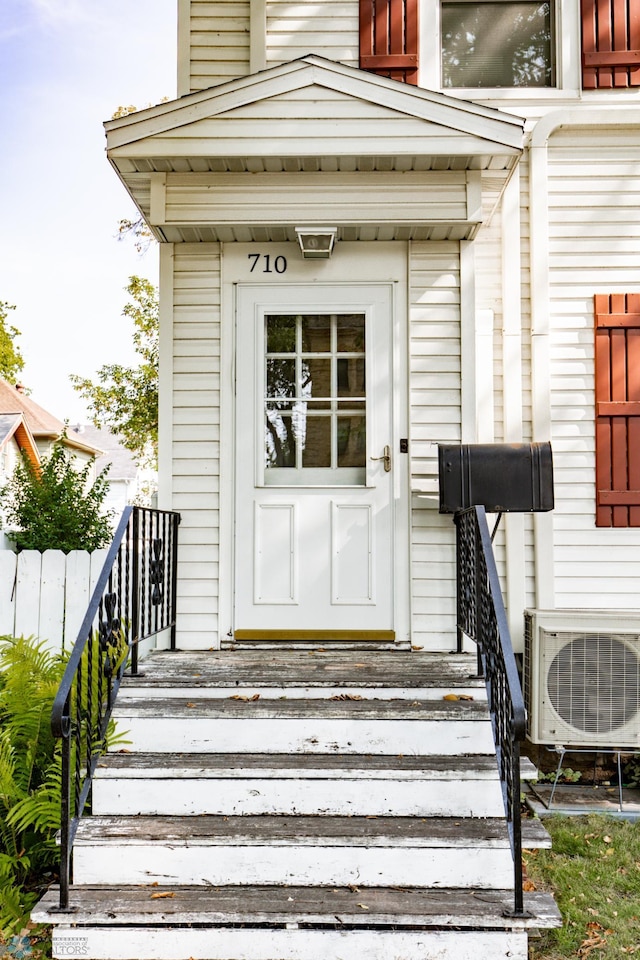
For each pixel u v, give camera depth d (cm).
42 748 383
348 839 313
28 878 355
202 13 507
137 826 324
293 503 471
